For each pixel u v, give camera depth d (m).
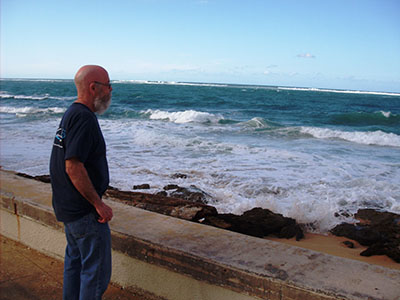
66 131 2.05
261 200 5.50
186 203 4.82
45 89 68.50
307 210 5.12
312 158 9.38
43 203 3.57
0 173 4.84
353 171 8.05
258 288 2.22
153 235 2.82
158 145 10.91
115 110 25.28
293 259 2.43
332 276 2.20
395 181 7.28
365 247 4.30
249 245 2.66
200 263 2.43
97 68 2.18
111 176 7.32
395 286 2.09
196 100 41.09
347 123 21.91
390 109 37.19
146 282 2.82
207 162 8.73
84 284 2.22
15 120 18.11
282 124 19.42
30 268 3.37
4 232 4.04
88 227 2.15
